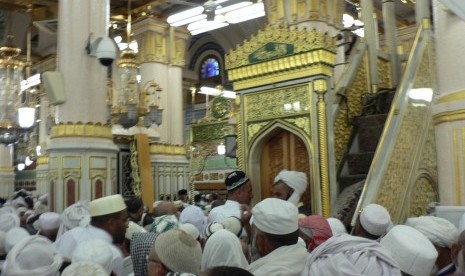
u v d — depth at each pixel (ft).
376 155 17.83
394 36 28.73
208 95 70.44
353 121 23.48
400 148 18.80
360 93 25.12
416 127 19.97
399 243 7.43
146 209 24.36
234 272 4.64
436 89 21.52
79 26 23.18
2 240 11.39
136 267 9.07
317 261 5.90
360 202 16.67
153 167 42.37
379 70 27.14
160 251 7.07
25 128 30.53
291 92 20.67
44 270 7.21
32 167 71.26
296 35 20.27
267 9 33.19
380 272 5.65
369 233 10.17
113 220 11.35
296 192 14.58
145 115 32.30
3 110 30.68
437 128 16.40
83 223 11.87
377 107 23.79
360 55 25.68
